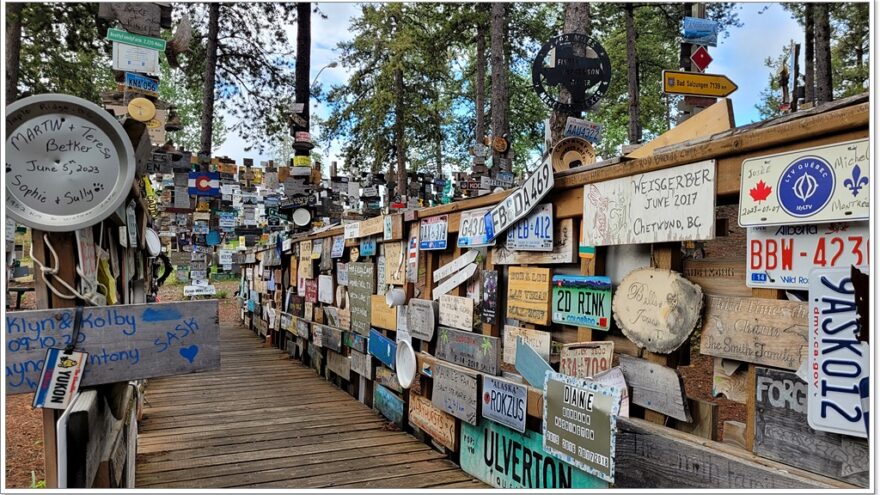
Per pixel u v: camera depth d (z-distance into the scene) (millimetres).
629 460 2127
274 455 3516
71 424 1582
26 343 1764
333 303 6141
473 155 10961
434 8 18109
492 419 3051
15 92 11516
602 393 2301
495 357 3137
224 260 14945
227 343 9078
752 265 1786
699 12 7211
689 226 1973
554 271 2824
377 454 3600
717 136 1887
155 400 4977
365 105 20641
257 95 16156
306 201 8984
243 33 15422
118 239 2689
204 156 10422
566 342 2709
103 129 1830
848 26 14953
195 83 16641
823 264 1586
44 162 1767
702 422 1987
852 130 1500
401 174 19297
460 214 3566
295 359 7445
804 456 1611
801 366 1632
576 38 4586
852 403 1479
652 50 20469
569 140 2768
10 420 4238
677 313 2033
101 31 11344
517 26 19703
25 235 11453
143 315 1947
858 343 1475
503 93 13852
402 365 4078
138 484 2982
